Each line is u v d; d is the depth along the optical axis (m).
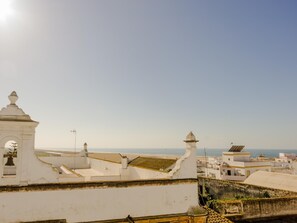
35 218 11.55
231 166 58.66
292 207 22.81
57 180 12.29
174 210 13.84
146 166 18.86
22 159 11.86
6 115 11.84
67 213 12.02
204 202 22.06
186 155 14.80
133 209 13.10
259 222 21.34
